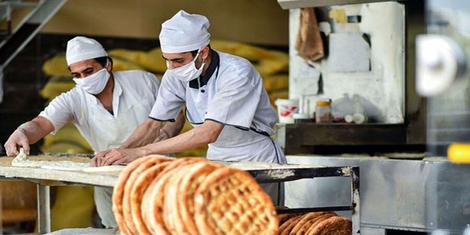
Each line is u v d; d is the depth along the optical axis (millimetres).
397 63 6633
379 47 6699
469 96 2824
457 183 5109
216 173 2969
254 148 4809
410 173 5332
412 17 6621
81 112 5570
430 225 5246
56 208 6914
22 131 5203
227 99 4387
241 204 3002
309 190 5805
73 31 8398
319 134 6328
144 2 8773
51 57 8281
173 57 4344
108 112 5523
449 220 5152
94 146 5668
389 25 6660
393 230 5570
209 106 4398
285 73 9281
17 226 7168
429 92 2854
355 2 5621
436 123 2918
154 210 3035
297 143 6293
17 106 8148
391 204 5438
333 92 6875
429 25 2875
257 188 3023
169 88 4898
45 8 7625
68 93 5555
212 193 2973
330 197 5691
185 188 2939
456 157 2785
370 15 6719
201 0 9125
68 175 3725
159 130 4988
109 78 5453
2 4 7137
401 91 6629
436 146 2930
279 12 9586
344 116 6762
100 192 5852
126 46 8664
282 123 6520
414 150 6734
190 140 4273
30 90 8195
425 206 5262
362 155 6453
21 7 7254
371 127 6477
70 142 7969
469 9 2795
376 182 5512
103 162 4043
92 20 8508
